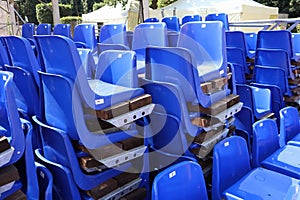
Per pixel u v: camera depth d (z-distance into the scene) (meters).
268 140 2.09
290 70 3.03
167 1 13.98
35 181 1.46
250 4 10.55
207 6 10.41
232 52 3.35
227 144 1.81
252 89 2.61
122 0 10.32
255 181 1.70
